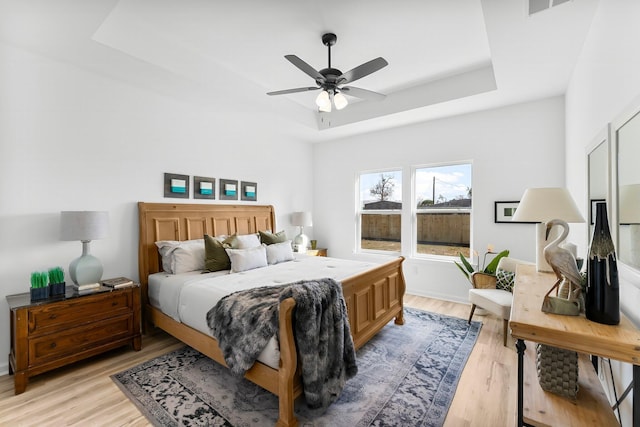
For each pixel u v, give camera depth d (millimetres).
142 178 3137
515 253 3615
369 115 4117
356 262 3461
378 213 4895
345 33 2512
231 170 4059
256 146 4438
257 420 1773
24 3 1845
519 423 1350
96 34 2260
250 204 4328
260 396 1998
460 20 2322
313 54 2867
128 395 2012
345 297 2312
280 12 2244
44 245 2496
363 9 2195
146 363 2436
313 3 2137
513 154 3594
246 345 1813
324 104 2537
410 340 2842
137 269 3086
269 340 1751
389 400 1950
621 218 1519
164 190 3318
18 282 2365
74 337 2295
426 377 2215
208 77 3006
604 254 1271
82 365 2406
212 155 3818
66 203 2615
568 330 1203
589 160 2150
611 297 1246
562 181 3305
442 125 4102
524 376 1767
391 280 3131
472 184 3895
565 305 1374
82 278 2424
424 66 3143
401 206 4633
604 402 1510
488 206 3771
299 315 1753
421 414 1815
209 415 1817
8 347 2307
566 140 3158
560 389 1562
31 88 2432
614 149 1599
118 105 2949
